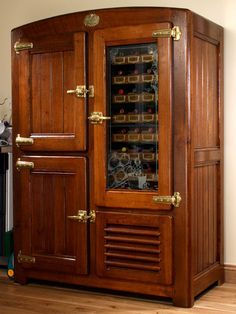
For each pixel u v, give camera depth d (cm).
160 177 302
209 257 333
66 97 331
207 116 327
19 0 416
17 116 353
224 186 354
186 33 296
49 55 336
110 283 321
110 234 319
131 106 316
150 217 306
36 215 344
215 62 341
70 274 334
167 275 303
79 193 327
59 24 331
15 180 354
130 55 313
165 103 300
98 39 317
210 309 298
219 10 352
